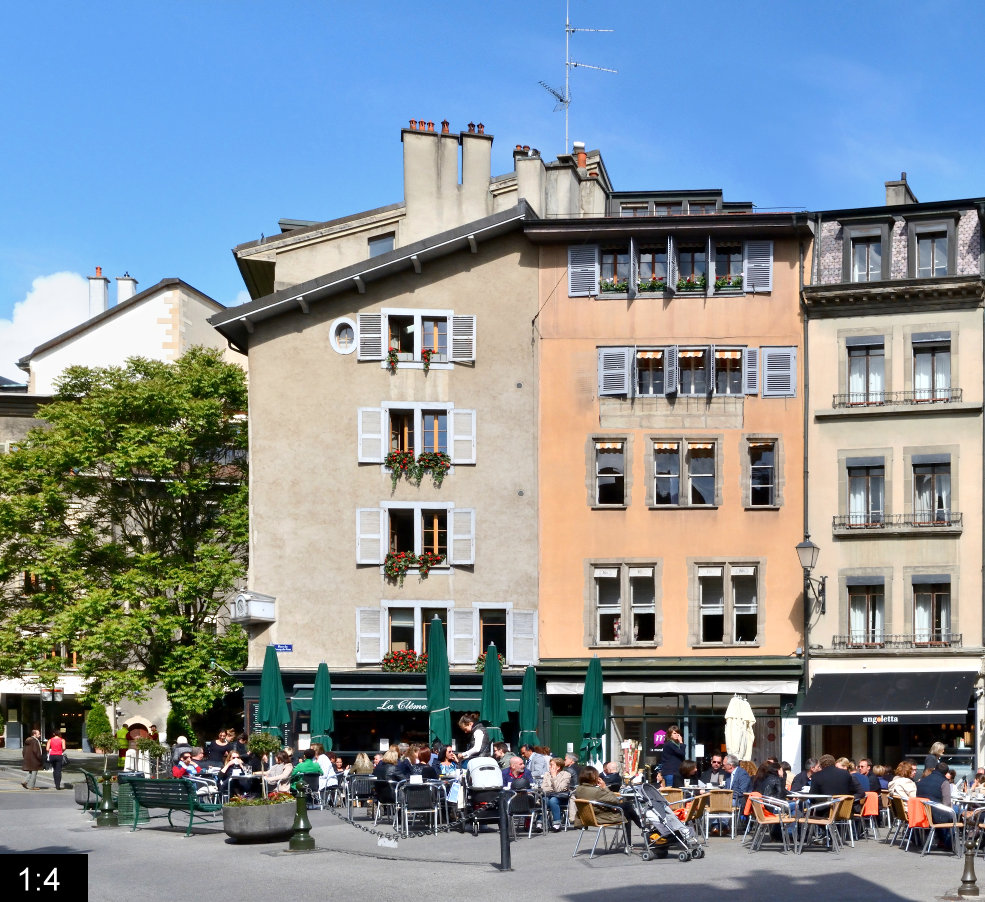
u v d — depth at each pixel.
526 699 35.28
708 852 22.38
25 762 41.59
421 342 41.28
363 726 40.47
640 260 41.09
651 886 18.42
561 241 41.09
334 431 41.12
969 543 38.38
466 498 40.72
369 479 40.94
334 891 18.09
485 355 41.12
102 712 55.72
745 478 39.97
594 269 40.97
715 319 40.50
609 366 40.66
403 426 41.44
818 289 39.75
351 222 45.94
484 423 40.94
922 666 38.25
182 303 63.91
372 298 41.44
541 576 40.25
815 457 39.72
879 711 36.81
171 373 46.94
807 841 23.73
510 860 20.14
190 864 20.77
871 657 38.56
